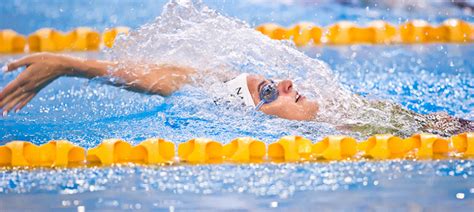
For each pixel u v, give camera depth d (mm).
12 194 10117
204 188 10305
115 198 9836
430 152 12281
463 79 18828
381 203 9531
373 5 28125
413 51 22516
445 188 10227
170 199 9766
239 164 11641
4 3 30234
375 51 22625
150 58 14445
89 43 23484
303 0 29391
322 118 13703
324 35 24188
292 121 13578
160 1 29703
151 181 10688
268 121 13594
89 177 10945
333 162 11758
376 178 10797
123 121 14328
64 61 13312
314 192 10062
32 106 16047
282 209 9297
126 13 27531
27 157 11883
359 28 24250
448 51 22359
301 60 15102
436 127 13617
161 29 14875
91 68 13562
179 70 14375
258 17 26406
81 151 11953
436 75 19344
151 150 11805
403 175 10961
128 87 14125
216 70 14484
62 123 14492
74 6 29328
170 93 14305
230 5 28438
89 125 14227
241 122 13617
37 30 25000
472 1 27891
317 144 12289
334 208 9328
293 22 25844
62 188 10383
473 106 16062
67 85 18078
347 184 10484
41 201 9750
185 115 14062
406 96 16969
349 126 13422
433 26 24203
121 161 11875
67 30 24875
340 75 19391
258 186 10383
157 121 14039
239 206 9430
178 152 12234
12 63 13055
